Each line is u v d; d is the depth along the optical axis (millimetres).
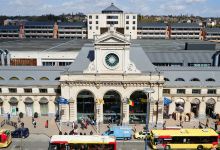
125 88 89312
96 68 88688
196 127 90875
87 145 72312
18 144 79438
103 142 72125
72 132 83812
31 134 85875
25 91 98938
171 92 99438
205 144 77062
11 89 98750
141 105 91562
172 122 94625
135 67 88625
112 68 88500
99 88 89500
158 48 156875
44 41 197875
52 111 99938
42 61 133750
